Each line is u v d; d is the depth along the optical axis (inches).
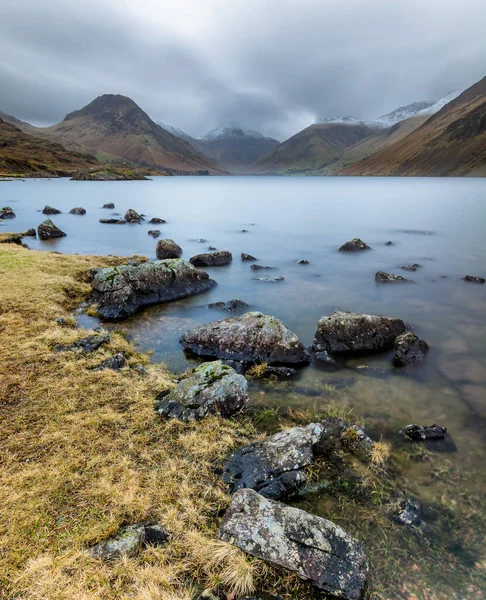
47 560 245.0
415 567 270.5
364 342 661.9
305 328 768.3
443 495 340.2
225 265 1354.6
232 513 285.4
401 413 474.6
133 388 479.8
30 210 3090.6
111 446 367.2
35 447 357.7
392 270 1279.5
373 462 377.7
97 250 1625.2
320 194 5541.3
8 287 860.6
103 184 7485.2
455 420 458.9
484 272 1227.2
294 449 365.4
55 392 455.2
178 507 301.9
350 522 307.4
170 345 674.8
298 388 535.5
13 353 544.1
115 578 238.4
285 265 1360.7
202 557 256.8
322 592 243.3
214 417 425.4
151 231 2043.6
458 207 3302.2
